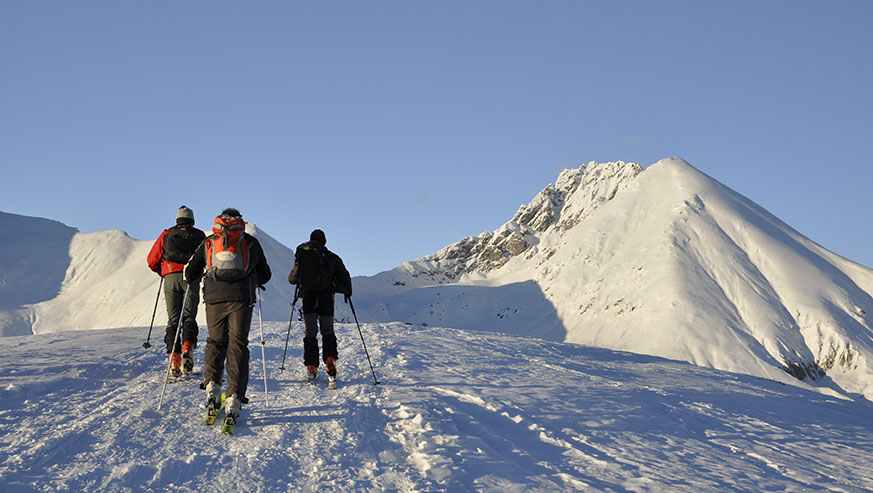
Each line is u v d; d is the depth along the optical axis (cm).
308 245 741
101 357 811
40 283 15600
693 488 414
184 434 462
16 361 732
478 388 734
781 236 19425
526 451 479
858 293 16450
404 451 455
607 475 431
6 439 413
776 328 14900
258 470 387
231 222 545
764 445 598
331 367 697
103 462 380
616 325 16650
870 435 739
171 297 729
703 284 16888
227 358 514
